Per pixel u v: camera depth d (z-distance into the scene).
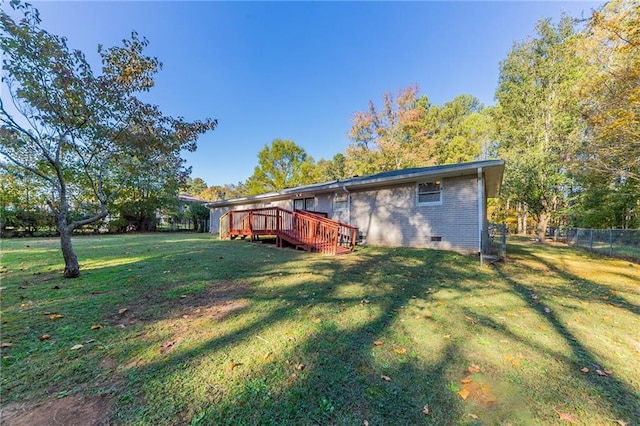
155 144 5.55
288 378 1.94
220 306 3.37
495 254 7.89
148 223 21.25
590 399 1.80
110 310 3.16
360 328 2.81
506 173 15.71
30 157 5.46
